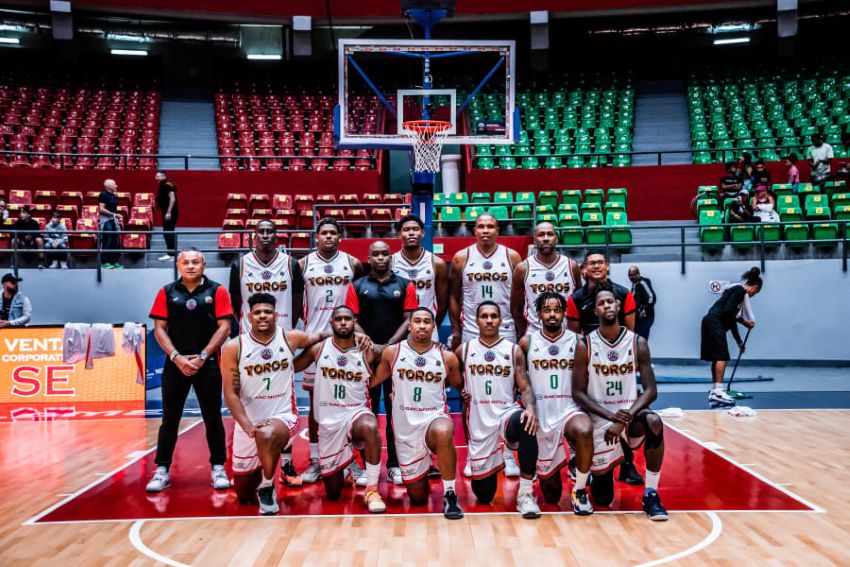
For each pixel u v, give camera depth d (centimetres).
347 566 345
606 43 2020
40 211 1206
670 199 1391
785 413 730
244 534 394
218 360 503
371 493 440
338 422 457
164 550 369
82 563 352
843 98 1673
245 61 2072
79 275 1092
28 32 1847
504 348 455
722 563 345
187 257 499
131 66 2044
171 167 1633
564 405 450
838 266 1070
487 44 873
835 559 348
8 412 795
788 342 1080
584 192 1380
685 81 1897
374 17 1731
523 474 427
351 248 1077
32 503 455
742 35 1945
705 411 746
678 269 1105
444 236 1155
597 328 455
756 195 1141
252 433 426
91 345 827
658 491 470
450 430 427
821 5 1805
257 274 534
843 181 1257
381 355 467
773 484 480
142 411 800
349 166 1623
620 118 1728
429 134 832
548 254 548
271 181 1427
